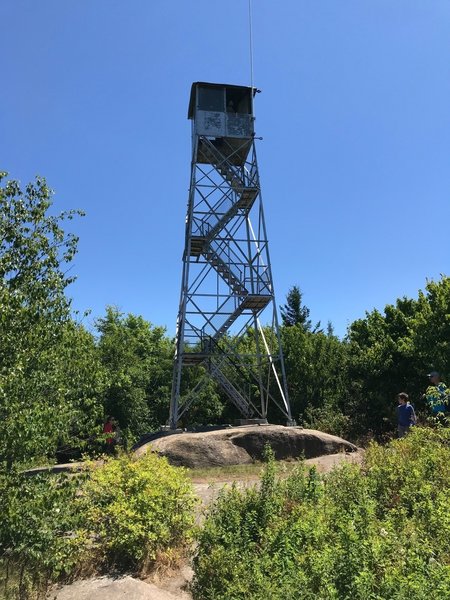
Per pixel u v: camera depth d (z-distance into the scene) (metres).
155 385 32.69
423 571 4.18
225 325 20.52
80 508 6.47
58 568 5.55
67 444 7.94
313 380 28.08
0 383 5.25
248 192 21.62
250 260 22.47
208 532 6.02
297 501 6.79
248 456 15.91
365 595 3.91
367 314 28.00
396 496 6.44
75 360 7.37
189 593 5.93
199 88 22.12
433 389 10.65
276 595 4.25
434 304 18.30
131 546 6.57
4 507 4.97
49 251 6.90
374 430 20.88
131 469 7.48
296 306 54.66
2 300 5.68
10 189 6.75
